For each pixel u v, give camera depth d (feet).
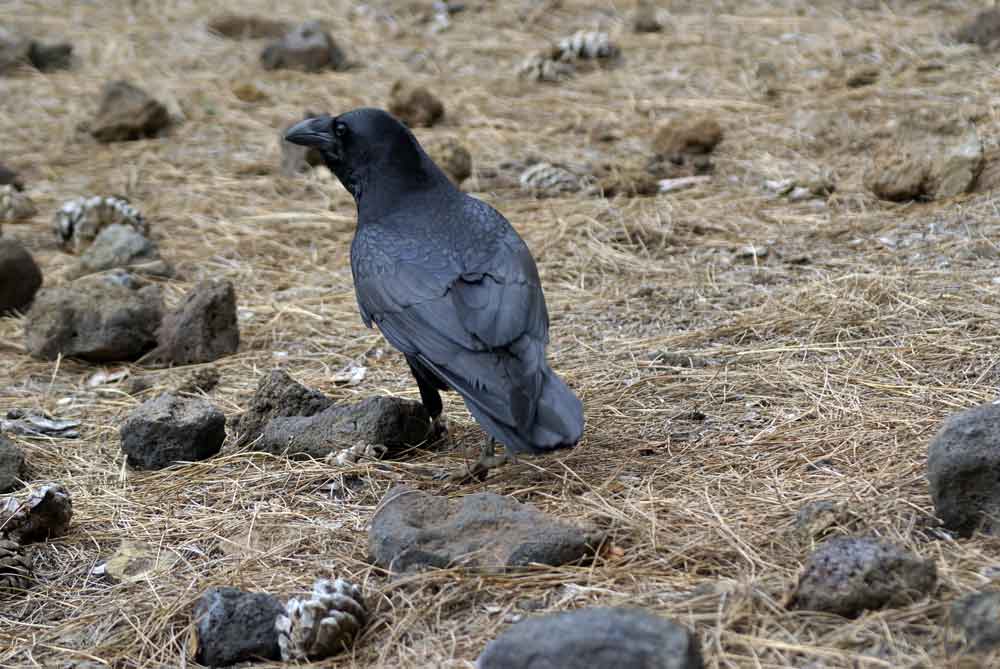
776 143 55.62
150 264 46.83
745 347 35.76
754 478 27.61
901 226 44.42
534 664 18.97
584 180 52.60
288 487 29.81
